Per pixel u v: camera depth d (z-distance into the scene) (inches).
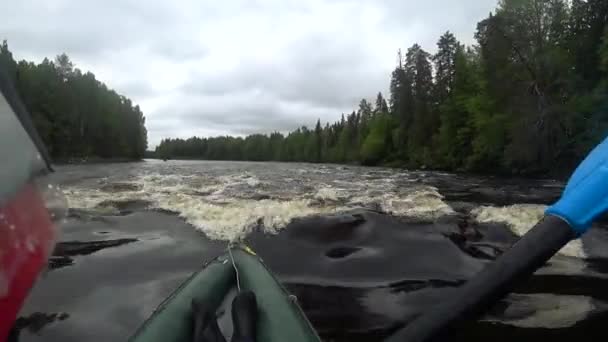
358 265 175.8
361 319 130.1
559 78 824.3
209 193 375.2
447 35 1517.0
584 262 174.6
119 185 451.8
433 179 684.7
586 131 758.5
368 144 1854.1
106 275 160.7
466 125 1189.1
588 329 121.3
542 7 844.0
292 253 190.2
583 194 51.3
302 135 3356.3
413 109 1644.9
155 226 233.5
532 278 157.6
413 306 139.0
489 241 205.8
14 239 40.6
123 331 120.8
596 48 857.5
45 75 1588.3
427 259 182.4
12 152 41.2
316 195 358.6
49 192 46.6
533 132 810.8
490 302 50.6
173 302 99.0
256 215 252.5
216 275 119.2
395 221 239.3
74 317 127.4
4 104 41.3
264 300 97.9
